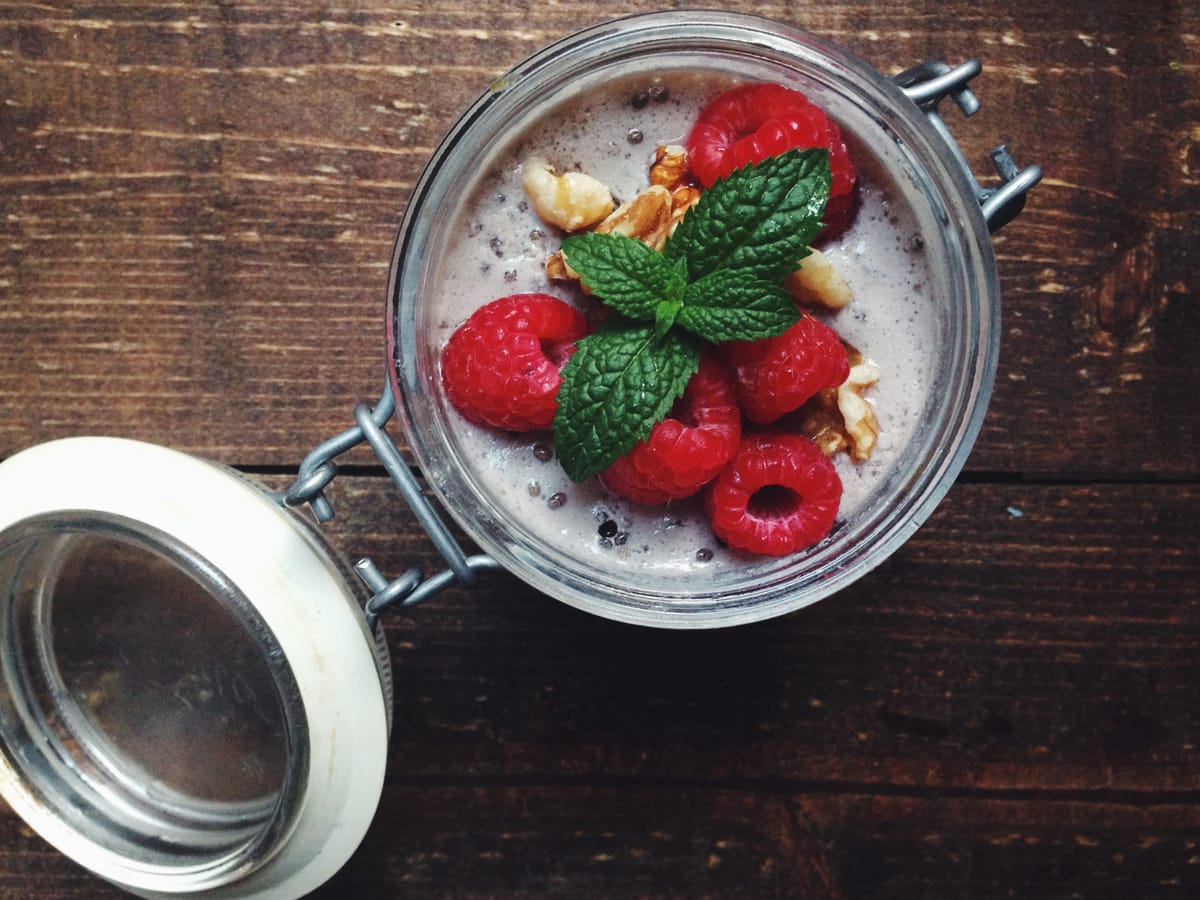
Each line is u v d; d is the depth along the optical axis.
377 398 0.28
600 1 0.27
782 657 0.28
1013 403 0.28
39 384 0.28
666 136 0.24
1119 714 0.28
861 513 0.24
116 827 0.26
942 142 0.23
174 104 0.27
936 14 0.27
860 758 0.28
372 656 0.24
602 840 0.28
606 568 0.24
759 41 0.23
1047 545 0.28
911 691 0.28
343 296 0.28
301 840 0.25
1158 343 0.28
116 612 0.25
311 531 0.25
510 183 0.24
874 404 0.24
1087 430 0.28
